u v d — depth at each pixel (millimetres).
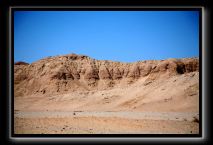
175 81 52906
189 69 88125
